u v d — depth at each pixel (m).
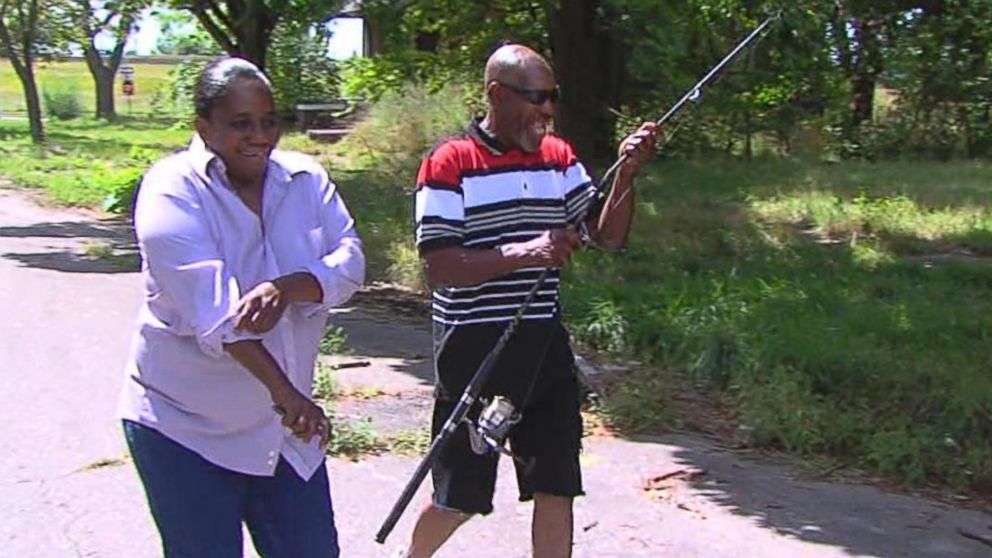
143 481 3.23
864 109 26.22
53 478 5.93
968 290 10.59
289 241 3.23
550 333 3.98
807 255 12.31
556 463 3.95
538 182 3.95
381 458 6.30
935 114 26.22
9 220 17.72
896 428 6.51
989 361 7.60
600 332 8.77
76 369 8.10
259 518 3.33
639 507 5.70
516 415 3.86
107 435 6.62
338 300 3.26
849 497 5.93
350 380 7.88
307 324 3.26
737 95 16.03
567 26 13.63
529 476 3.98
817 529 5.49
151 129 43.03
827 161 23.80
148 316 3.19
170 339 3.15
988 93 25.61
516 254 3.80
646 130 3.97
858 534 5.45
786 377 7.15
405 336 9.38
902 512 5.75
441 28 15.44
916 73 25.30
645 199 16.45
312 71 33.03
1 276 11.92
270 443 3.25
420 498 5.72
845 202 16.33
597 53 13.76
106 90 52.12
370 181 19.31
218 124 3.16
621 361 8.39
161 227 3.08
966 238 13.84
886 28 22.33
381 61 17.17
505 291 3.92
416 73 17.52
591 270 11.11
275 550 3.33
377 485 5.91
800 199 16.27
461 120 23.14
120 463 6.15
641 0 11.90
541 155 3.99
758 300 9.51
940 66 24.98
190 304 3.07
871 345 7.87
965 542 5.41
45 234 15.86
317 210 3.30
